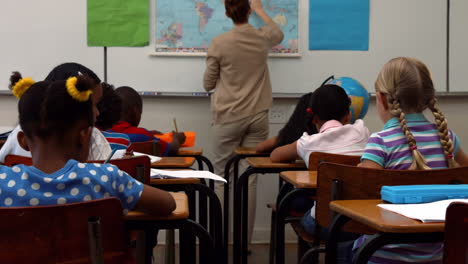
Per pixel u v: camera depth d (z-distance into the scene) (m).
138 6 3.38
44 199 0.98
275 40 3.27
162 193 1.10
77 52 3.36
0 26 3.31
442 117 1.43
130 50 3.39
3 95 3.32
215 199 1.75
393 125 1.45
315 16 3.46
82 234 0.94
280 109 3.48
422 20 3.52
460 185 1.18
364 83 3.52
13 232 0.91
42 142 1.03
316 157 1.91
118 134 1.88
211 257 1.17
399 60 1.46
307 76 3.48
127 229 1.14
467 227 0.89
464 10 3.53
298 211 2.30
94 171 1.02
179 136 2.91
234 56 3.13
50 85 1.04
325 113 2.18
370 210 1.07
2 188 0.97
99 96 1.58
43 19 3.33
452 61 3.54
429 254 1.29
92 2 3.35
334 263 1.20
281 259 1.78
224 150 3.28
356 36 3.50
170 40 3.40
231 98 3.18
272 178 3.54
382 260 1.29
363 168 1.35
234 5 3.14
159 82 3.41
